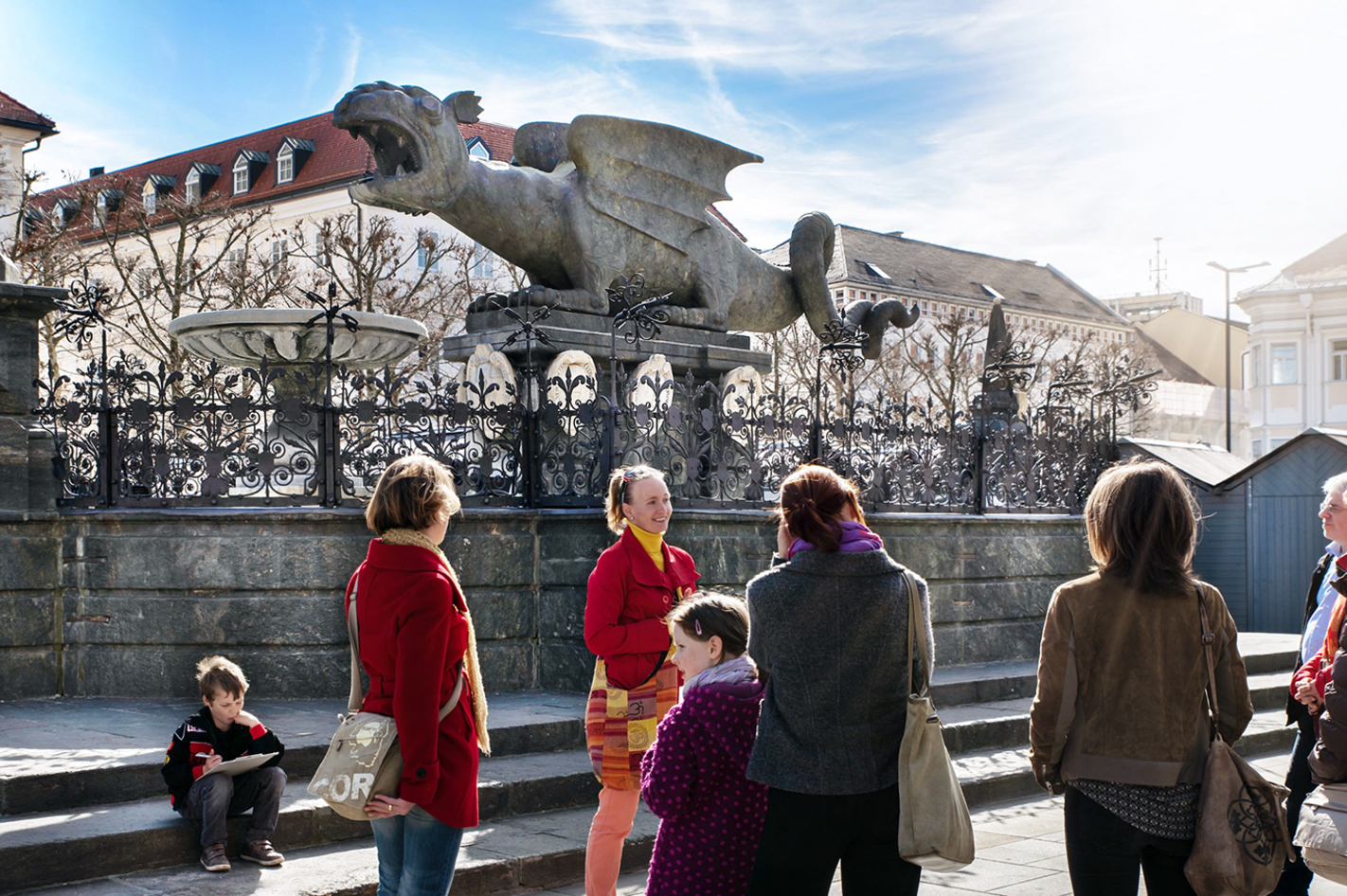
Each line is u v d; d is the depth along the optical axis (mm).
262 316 9305
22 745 5898
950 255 64688
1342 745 3877
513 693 7828
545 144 10914
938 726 3303
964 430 10398
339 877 4824
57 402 8375
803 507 3395
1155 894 3518
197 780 4961
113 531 7594
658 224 10586
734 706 3451
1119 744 3375
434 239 30844
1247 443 59531
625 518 4762
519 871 5164
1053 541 10867
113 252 27453
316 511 7453
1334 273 51344
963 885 5387
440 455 7945
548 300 9867
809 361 29891
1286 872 4934
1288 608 14469
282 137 51344
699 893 3432
